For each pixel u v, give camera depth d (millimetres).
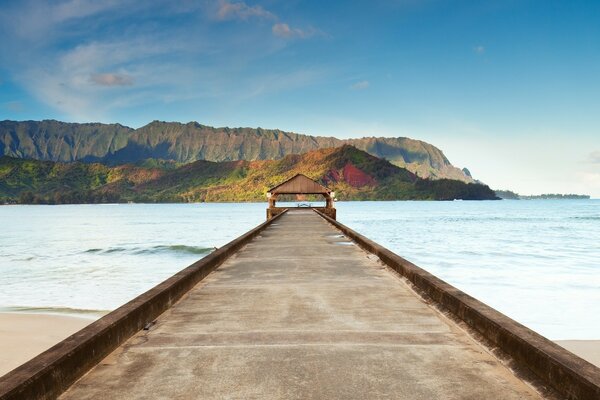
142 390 3625
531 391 3580
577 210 166250
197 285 8289
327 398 3467
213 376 3910
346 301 6934
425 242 44656
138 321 5359
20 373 3266
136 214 163250
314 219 32375
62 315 15867
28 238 54750
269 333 5227
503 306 16938
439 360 4305
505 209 183375
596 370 3273
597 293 19344
